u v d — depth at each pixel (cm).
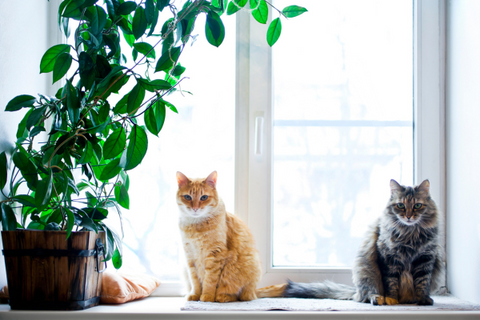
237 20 160
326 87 161
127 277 141
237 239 138
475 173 135
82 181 139
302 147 160
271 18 160
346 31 163
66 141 109
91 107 114
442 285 149
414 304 127
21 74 135
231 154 160
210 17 118
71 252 111
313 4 163
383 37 163
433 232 130
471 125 139
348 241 158
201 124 161
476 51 137
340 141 160
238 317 114
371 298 126
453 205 150
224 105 161
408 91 161
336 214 158
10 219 112
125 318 113
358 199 158
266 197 155
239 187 156
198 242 134
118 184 128
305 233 158
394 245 129
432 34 158
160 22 158
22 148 116
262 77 158
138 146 112
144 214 159
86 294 117
